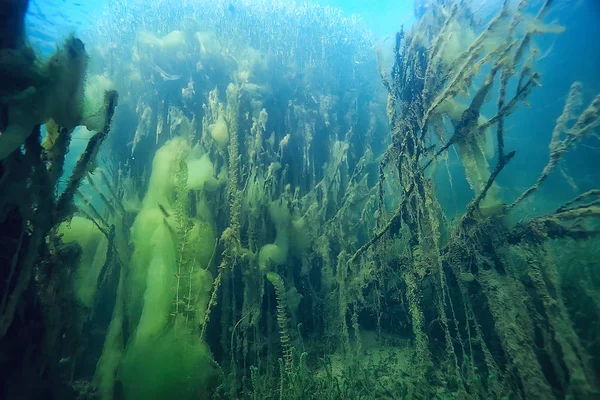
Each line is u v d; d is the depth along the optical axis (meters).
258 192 3.48
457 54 2.83
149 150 4.18
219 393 2.46
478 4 4.26
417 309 2.68
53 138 1.80
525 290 2.42
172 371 2.25
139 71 4.34
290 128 4.50
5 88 1.40
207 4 5.52
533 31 2.17
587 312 2.47
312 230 3.61
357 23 6.55
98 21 5.39
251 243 3.30
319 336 3.36
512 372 2.25
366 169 4.67
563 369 2.14
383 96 5.16
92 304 2.66
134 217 3.65
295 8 6.00
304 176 4.29
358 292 3.16
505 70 2.31
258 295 3.12
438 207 2.79
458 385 2.28
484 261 2.62
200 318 2.66
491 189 2.71
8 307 1.46
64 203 1.73
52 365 1.77
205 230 2.99
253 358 2.97
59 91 1.52
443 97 2.58
